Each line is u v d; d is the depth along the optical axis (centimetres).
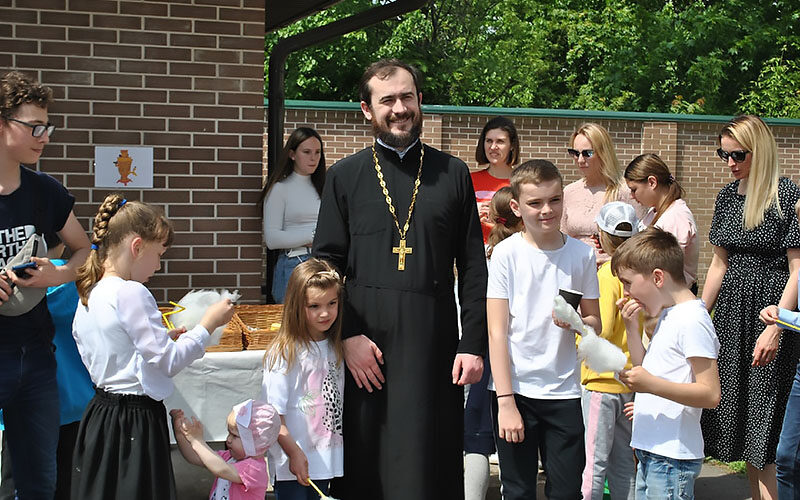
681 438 310
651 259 314
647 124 1352
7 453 336
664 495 312
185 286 516
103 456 292
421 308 315
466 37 2200
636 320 330
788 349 382
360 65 2031
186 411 402
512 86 2234
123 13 495
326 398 326
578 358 312
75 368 355
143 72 500
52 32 488
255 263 526
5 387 308
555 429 319
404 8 643
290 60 1962
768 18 2220
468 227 328
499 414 318
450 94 2148
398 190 322
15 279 297
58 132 492
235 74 512
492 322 322
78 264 326
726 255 409
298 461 320
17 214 308
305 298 318
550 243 324
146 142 504
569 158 1347
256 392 408
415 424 311
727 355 394
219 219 518
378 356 314
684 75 2202
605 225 383
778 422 386
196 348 302
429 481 313
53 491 333
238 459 324
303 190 534
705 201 1379
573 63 2362
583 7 2402
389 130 317
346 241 330
